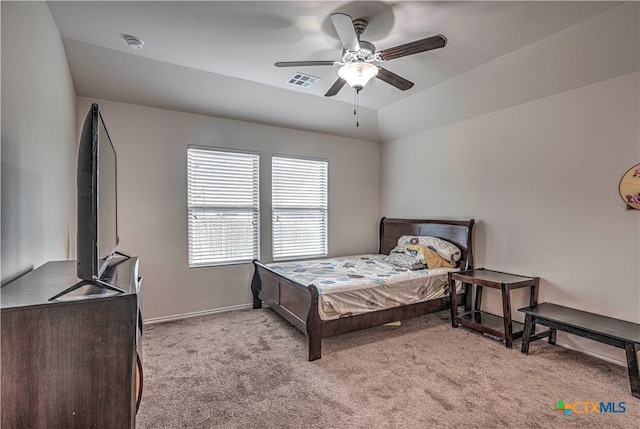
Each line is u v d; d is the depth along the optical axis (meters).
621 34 2.35
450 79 3.43
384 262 4.16
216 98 3.63
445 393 2.20
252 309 4.07
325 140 4.82
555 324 2.58
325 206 4.83
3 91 1.27
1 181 1.25
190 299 3.80
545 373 2.46
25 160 1.54
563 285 2.99
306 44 2.67
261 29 2.44
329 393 2.20
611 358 2.64
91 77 3.05
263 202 4.28
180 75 3.21
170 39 2.60
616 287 2.64
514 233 3.40
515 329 3.14
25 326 1.04
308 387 2.28
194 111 3.79
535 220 3.21
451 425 1.87
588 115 2.81
